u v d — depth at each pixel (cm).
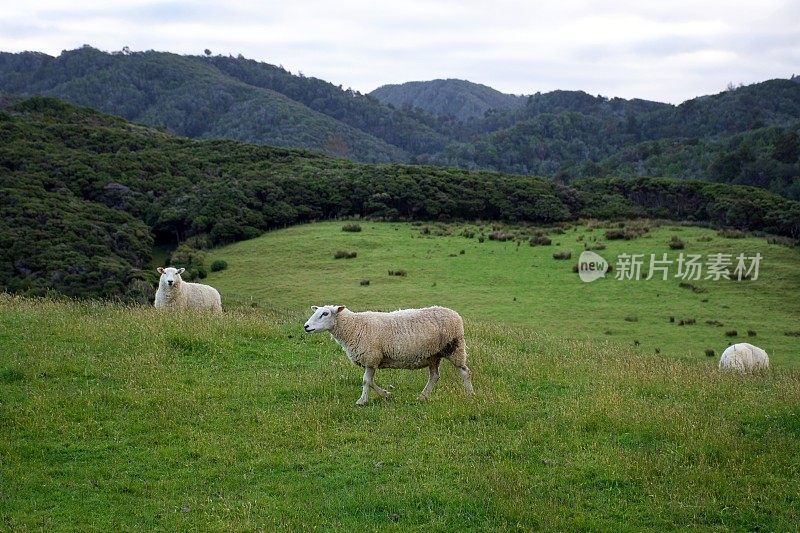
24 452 913
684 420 1034
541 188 9519
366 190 8975
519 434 1001
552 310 4956
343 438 986
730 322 4616
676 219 8831
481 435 998
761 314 4834
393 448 951
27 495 811
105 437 976
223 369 1318
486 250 6875
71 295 4228
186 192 8256
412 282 5872
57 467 881
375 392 1192
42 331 1475
